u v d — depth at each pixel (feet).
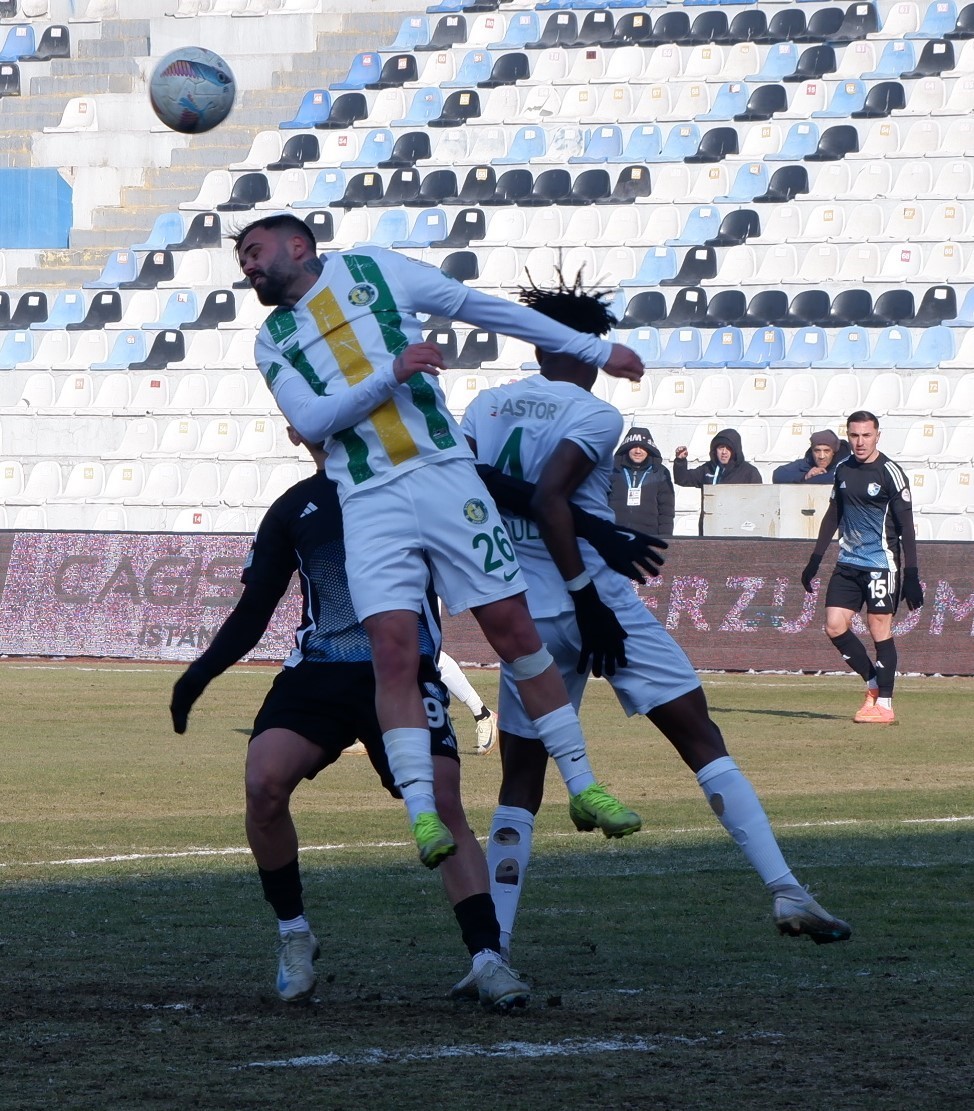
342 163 319.27
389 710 46.39
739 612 188.03
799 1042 41.75
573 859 74.90
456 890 47.73
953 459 244.42
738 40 326.65
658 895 65.46
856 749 120.98
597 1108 35.53
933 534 239.09
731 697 161.48
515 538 53.93
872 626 138.72
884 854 75.15
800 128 305.53
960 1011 45.37
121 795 97.35
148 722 139.54
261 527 50.80
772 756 116.57
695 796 96.58
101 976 50.24
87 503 269.23
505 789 53.62
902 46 314.55
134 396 288.51
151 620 203.31
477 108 326.03
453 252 294.25
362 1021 44.52
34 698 159.02
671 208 299.99
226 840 80.53
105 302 306.55
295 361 47.91
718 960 53.01
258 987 48.88
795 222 291.99
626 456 191.21
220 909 62.18
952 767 110.73
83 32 379.55
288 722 48.21
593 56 331.98
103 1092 36.81
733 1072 38.73
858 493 136.26
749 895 65.36
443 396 48.32
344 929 58.75
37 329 302.04
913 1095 36.52
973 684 174.09
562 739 48.32
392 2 365.40
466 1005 46.70
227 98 65.41
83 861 73.92
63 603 207.41
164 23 370.32
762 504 202.18
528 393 54.08
